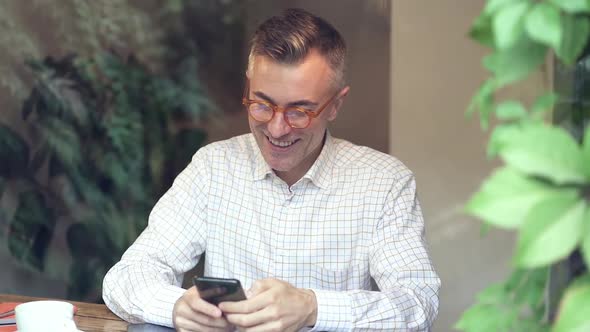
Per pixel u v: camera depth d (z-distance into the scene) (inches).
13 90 135.7
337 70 72.3
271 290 60.7
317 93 70.2
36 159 137.0
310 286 79.1
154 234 78.6
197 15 133.3
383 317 66.2
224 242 80.5
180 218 79.9
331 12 120.6
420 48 115.3
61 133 136.5
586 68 38.4
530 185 24.5
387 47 117.4
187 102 135.6
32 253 137.9
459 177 115.5
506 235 114.7
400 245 75.3
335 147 81.9
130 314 69.5
